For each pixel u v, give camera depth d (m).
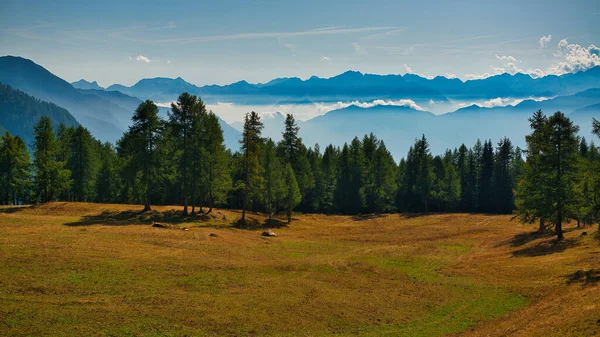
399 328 22.98
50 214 54.75
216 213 62.56
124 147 56.50
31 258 29.38
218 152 59.72
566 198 43.97
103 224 47.88
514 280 32.44
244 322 22.09
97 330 19.47
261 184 61.94
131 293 24.84
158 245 38.44
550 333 19.88
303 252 43.69
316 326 22.55
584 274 29.98
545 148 45.62
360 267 36.78
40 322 19.64
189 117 56.28
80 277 26.69
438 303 27.36
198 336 19.98
